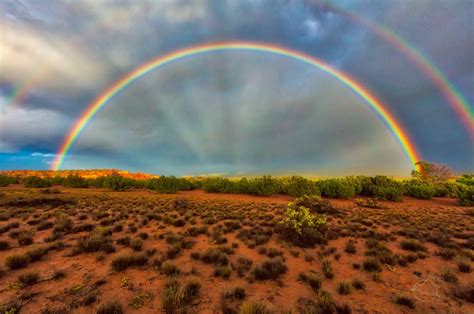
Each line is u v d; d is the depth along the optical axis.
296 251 8.66
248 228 12.72
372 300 5.30
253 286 5.93
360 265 7.48
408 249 9.32
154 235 10.31
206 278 6.33
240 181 46.47
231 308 4.82
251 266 7.25
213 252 7.86
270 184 41.25
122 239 9.20
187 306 4.87
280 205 25.06
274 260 7.26
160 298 5.13
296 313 4.75
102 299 5.02
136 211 17.30
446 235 11.52
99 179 62.66
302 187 34.12
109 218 13.56
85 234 10.42
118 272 6.44
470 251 8.47
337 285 5.88
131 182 57.78
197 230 11.27
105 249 7.97
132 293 5.33
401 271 6.99
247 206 23.30
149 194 40.88
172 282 5.65
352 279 6.41
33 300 4.87
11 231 10.20
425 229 13.14
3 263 6.76
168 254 7.93
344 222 14.80
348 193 34.59
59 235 9.76
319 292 5.38
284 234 10.49
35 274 5.72
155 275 6.35
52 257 7.45
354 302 5.21
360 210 21.92
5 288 5.30
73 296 5.10
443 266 7.41
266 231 11.26
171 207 20.66
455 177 53.78
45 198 21.09
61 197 24.00
